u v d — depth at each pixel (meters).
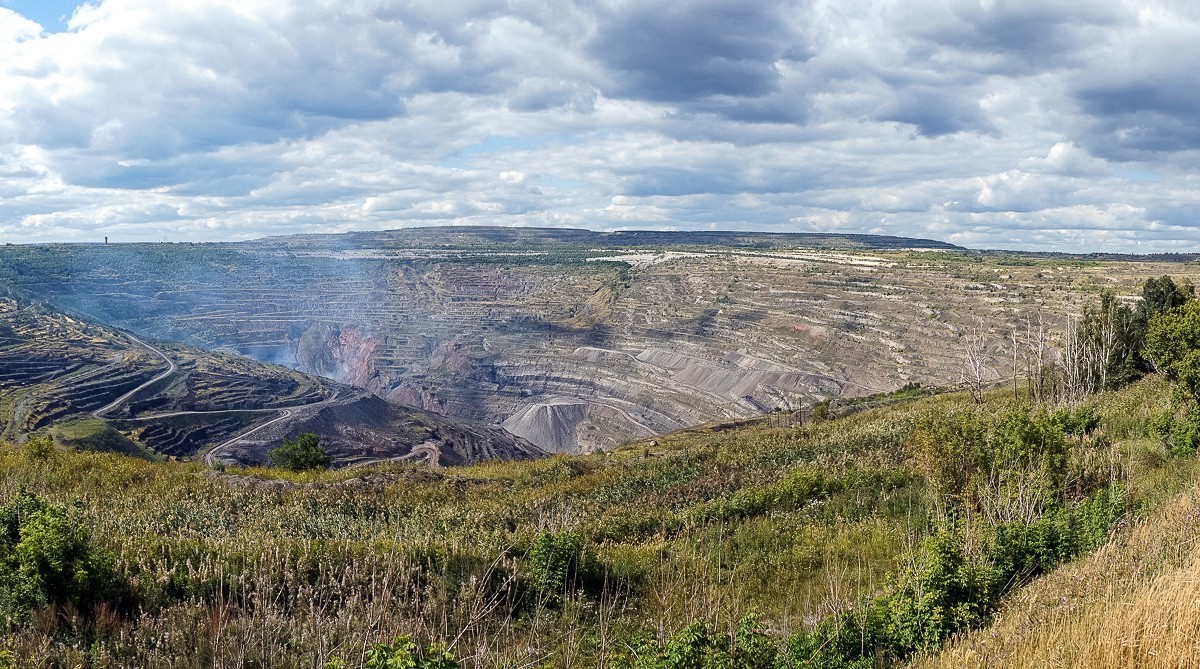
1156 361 21.67
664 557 16.81
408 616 11.88
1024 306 151.88
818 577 14.94
